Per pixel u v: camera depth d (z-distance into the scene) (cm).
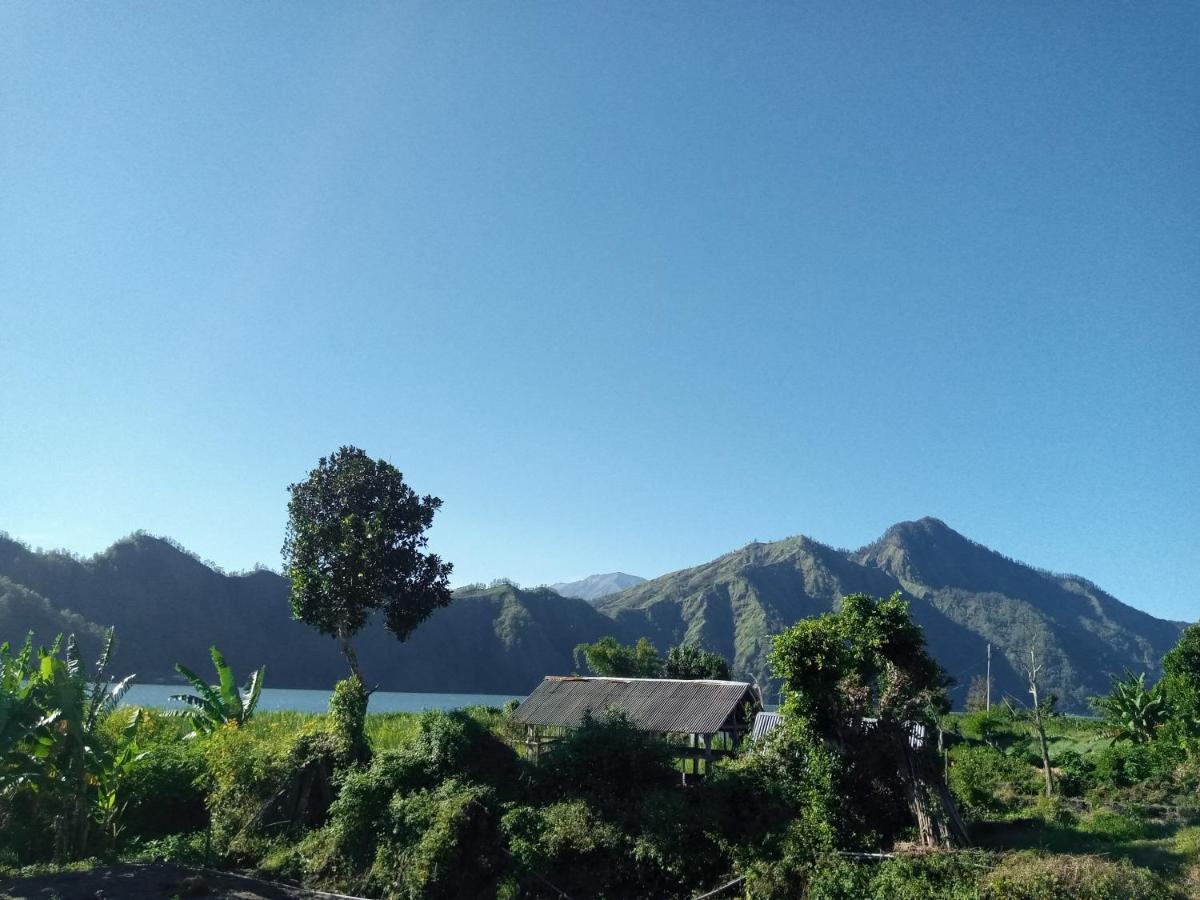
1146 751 2673
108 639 2567
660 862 1909
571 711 3191
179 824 2625
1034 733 4125
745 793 2016
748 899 1738
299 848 2336
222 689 3247
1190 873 1528
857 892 1590
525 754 3011
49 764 2300
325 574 3145
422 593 3269
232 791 2562
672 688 3212
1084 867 1459
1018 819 2156
